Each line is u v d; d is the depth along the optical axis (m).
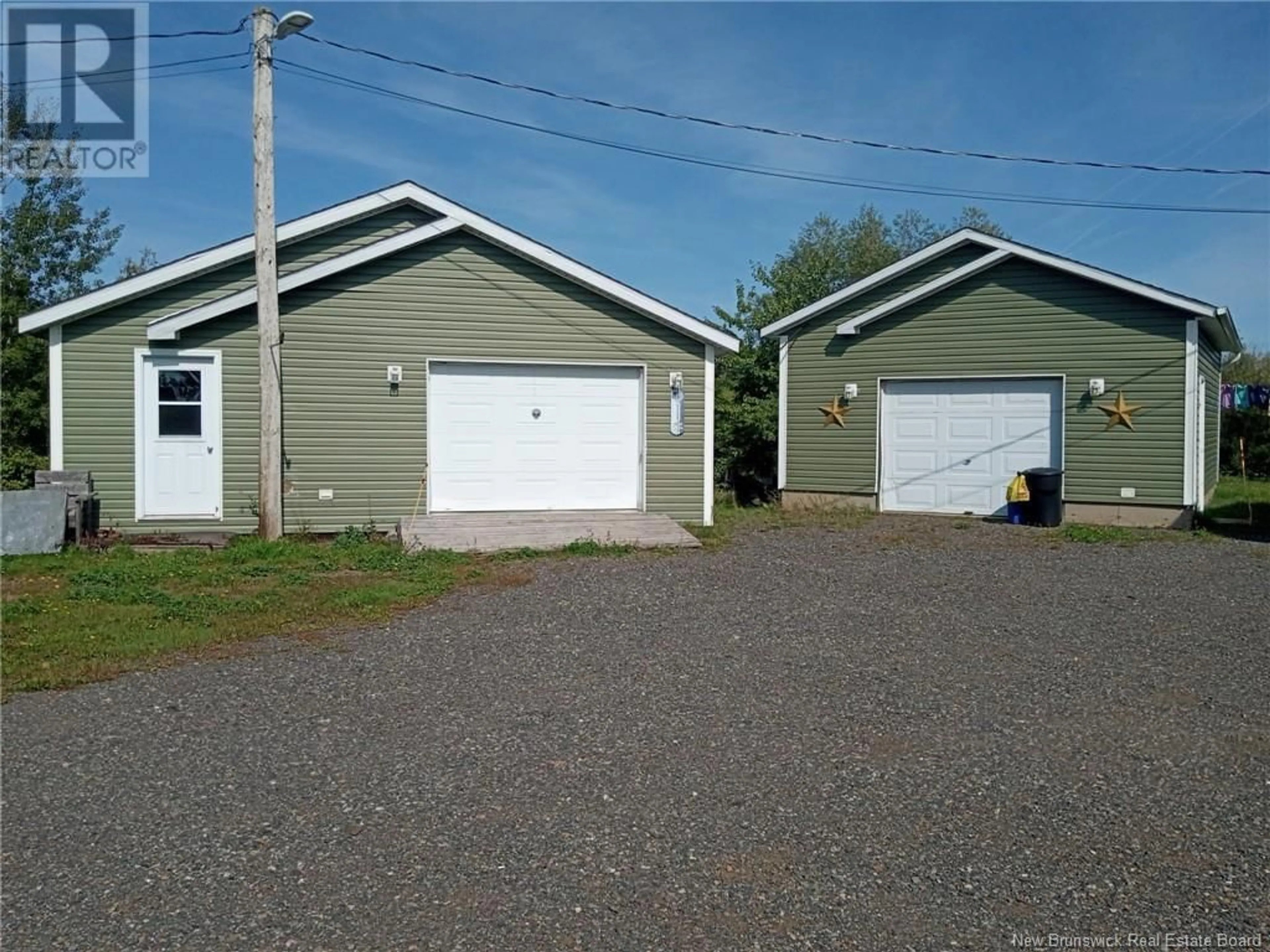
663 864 3.80
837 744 5.12
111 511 12.77
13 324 21.52
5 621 7.93
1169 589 9.58
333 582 9.83
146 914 3.45
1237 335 17.27
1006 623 7.98
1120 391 15.52
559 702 5.84
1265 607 8.70
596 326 14.07
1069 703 5.85
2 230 23.69
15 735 5.30
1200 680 6.36
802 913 3.45
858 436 17.62
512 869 3.76
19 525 11.39
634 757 4.93
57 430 12.63
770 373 22.75
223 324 12.92
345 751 5.04
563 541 12.30
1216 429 21.80
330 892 3.60
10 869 3.78
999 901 3.54
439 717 5.57
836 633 7.61
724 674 6.44
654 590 9.39
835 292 17.81
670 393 14.38
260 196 11.90
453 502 13.70
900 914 3.45
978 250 16.81
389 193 14.11
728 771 4.74
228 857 3.87
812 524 15.57
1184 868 3.80
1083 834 4.08
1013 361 16.30
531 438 13.95
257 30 11.72
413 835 4.05
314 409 13.13
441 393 13.62
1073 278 15.80
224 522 13.00
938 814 4.26
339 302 13.17
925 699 5.90
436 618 8.16
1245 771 4.79
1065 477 15.93
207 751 5.04
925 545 12.88
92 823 4.19
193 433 12.93
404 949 3.23
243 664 6.72
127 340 12.78
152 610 8.38
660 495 14.37
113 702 5.88
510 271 13.77
